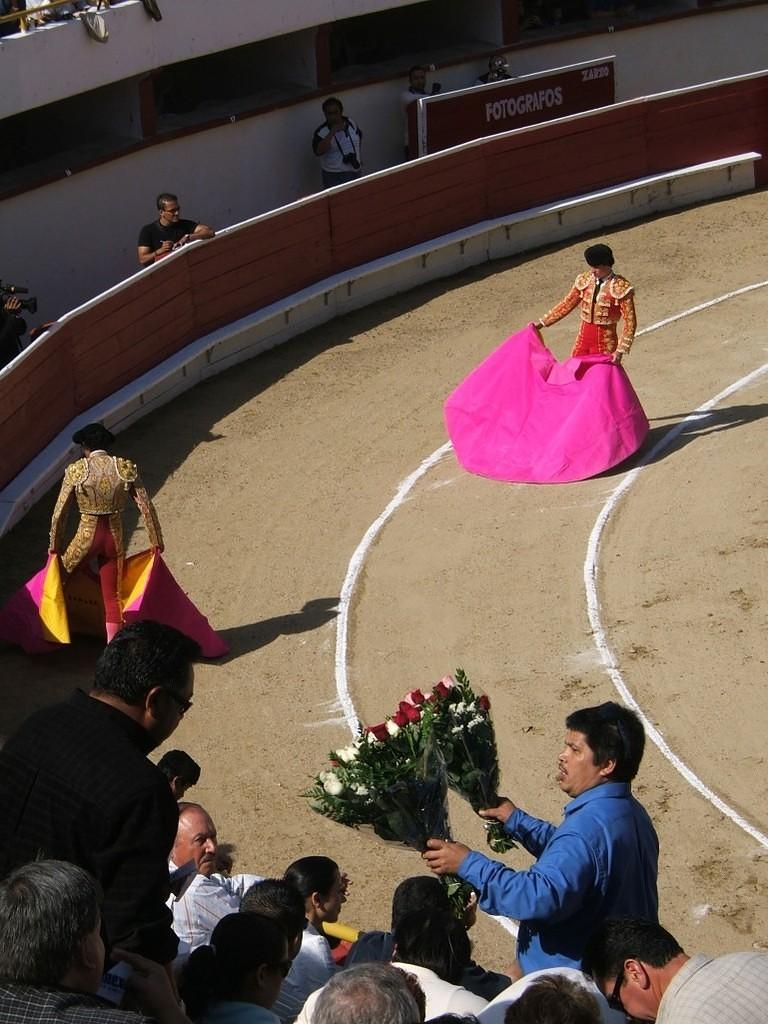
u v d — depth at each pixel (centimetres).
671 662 1207
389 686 1201
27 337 1984
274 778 1085
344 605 1331
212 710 1177
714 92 2531
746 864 965
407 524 1477
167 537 1476
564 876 577
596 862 583
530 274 2245
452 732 605
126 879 448
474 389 1591
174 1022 433
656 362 1861
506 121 2525
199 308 1892
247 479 1602
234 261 1938
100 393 1728
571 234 2408
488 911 583
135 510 1534
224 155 2316
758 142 2605
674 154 2522
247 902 582
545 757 1089
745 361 1841
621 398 1546
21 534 1488
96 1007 379
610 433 1533
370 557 1416
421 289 2208
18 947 382
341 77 2527
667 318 2019
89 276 2116
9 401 1528
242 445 1689
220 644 1251
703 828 1001
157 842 452
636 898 599
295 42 2433
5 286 1714
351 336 2027
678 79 2956
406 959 576
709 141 2553
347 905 944
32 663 1239
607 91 2650
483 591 1338
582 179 2422
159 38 2112
